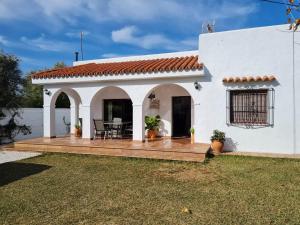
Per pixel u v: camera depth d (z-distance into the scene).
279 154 11.55
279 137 11.77
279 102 11.72
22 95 19.36
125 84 13.88
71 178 8.37
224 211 5.71
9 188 7.42
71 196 6.73
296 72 11.52
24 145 13.85
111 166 9.98
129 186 7.52
